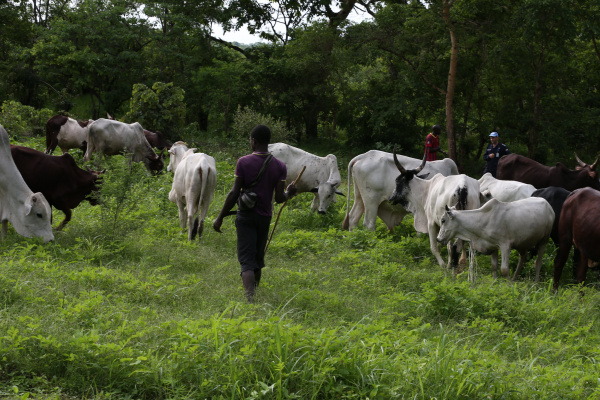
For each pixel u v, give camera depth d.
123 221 7.88
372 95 25.59
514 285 6.75
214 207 11.08
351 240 9.16
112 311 4.86
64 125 14.74
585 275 7.61
